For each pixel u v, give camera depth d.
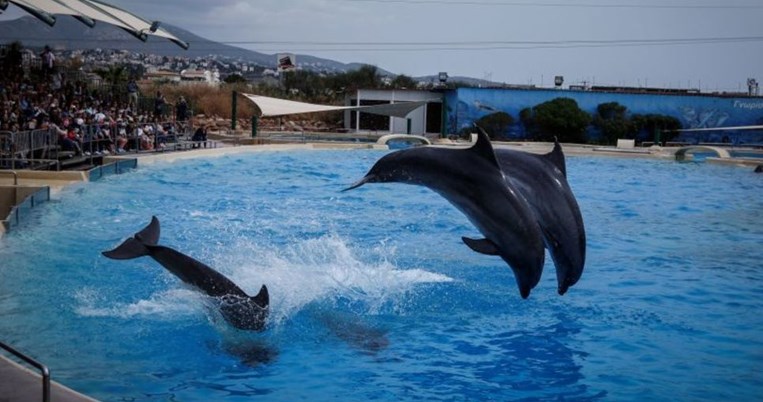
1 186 16.28
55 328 8.92
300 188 21.30
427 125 47.09
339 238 14.66
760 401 7.50
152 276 11.05
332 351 8.58
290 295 10.41
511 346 8.95
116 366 7.93
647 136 44.25
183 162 25.69
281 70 65.12
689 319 10.09
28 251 12.28
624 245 14.93
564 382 7.93
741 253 14.26
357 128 48.00
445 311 10.16
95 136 23.88
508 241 7.87
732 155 37.75
